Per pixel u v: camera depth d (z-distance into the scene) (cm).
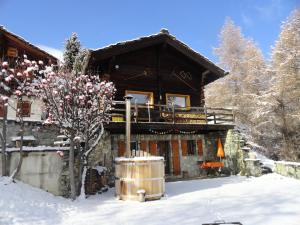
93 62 1279
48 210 682
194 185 1105
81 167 886
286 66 2269
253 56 2828
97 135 1112
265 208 637
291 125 2242
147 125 1231
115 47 1292
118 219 615
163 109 1446
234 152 1390
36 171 841
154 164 874
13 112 1189
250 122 2536
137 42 1354
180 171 1405
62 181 872
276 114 2317
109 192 1022
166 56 1548
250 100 2561
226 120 1473
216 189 977
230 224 522
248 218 562
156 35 1396
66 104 873
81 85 927
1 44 1402
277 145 2333
